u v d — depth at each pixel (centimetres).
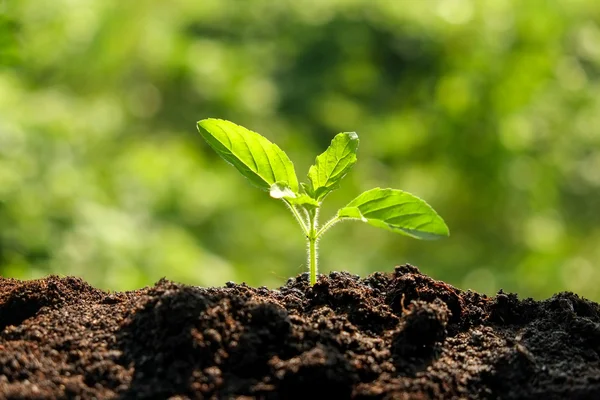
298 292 232
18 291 222
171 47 804
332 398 189
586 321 214
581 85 786
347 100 821
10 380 188
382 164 802
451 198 784
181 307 196
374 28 834
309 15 870
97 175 612
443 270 750
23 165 487
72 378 189
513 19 741
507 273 727
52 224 484
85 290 233
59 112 588
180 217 687
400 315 221
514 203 764
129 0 786
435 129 746
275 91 818
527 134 736
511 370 197
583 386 191
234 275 641
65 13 704
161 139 793
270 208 777
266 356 194
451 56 779
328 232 759
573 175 796
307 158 784
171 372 188
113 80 780
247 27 892
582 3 802
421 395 188
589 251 786
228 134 223
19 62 418
